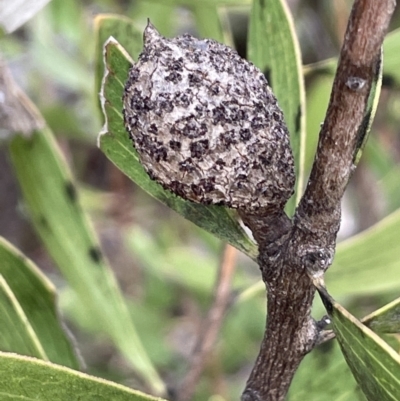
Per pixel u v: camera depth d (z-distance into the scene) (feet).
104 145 0.76
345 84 0.65
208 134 0.67
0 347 0.78
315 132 1.19
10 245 0.82
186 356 1.75
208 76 0.68
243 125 0.68
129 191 1.89
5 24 0.85
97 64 0.83
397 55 0.87
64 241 0.94
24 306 0.84
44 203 0.93
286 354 0.72
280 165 0.68
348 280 1.00
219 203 0.69
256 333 1.71
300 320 0.71
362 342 0.66
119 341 0.96
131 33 0.84
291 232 0.69
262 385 0.73
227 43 1.06
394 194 1.68
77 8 1.65
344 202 1.90
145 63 0.68
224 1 0.91
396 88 0.88
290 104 0.80
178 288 1.91
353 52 0.65
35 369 0.68
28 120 0.89
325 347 0.83
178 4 0.96
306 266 0.69
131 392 0.69
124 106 0.69
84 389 0.69
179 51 0.68
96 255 0.93
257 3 0.81
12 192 1.49
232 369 1.79
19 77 1.76
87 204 1.79
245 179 0.68
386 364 0.65
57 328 0.84
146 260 1.68
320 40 1.55
